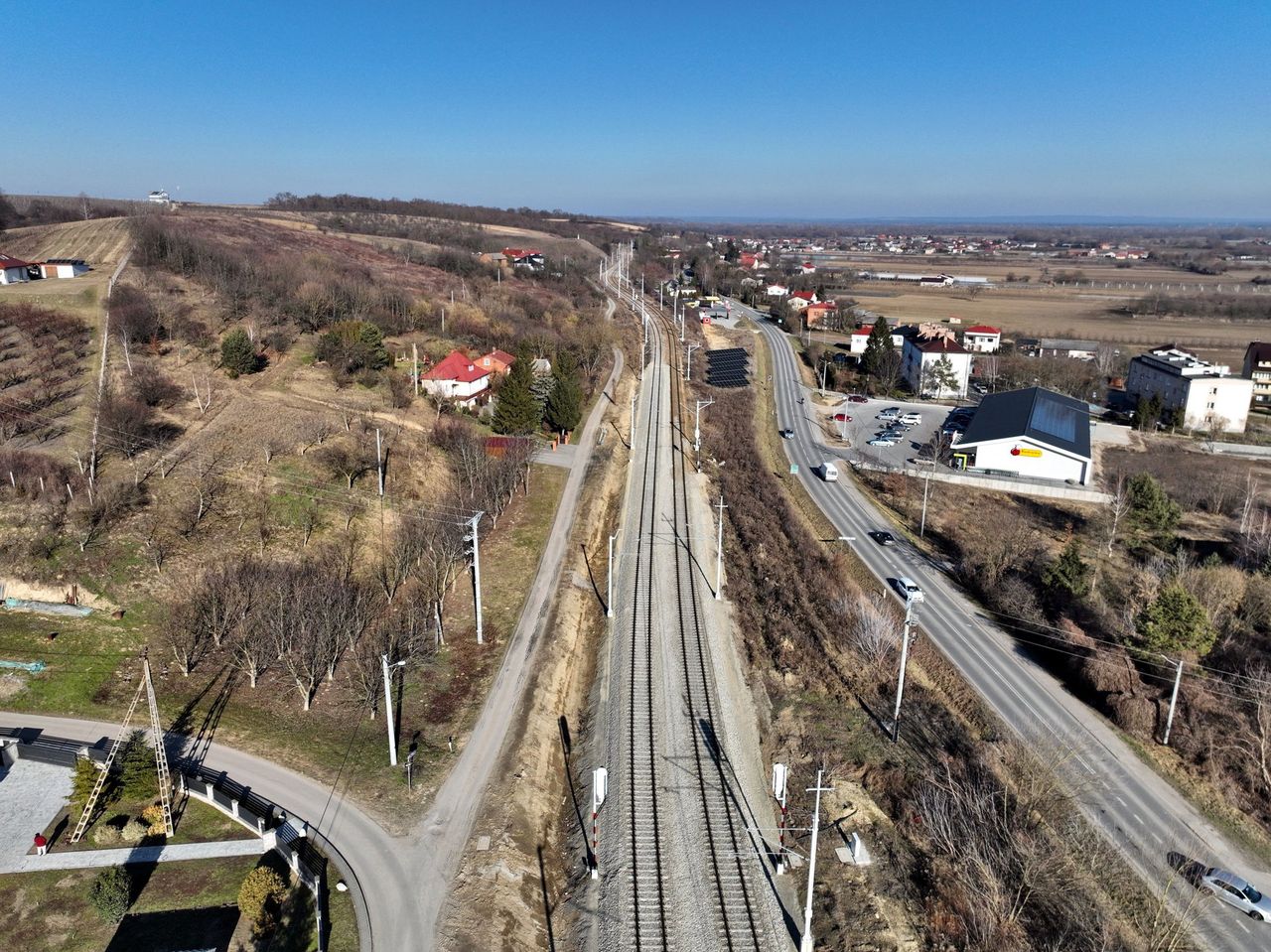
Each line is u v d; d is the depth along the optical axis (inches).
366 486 3026.6
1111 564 3193.9
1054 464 4126.5
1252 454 4766.2
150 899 1499.8
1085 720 2239.2
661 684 2299.5
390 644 2229.3
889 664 2464.3
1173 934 1517.0
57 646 2167.8
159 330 3983.8
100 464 2780.5
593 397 4950.8
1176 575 2736.2
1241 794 1972.2
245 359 3745.1
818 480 4141.2
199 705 2044.8
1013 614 2755.9
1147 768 2055.9
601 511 3474.4
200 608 2252.7
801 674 2411.4
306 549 2645.2
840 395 5777.6
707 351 6717.5
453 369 4197.8
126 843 1631.4
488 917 1486.2
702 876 1641.2
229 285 4670.3
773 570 3083.2
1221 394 5157.5
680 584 2903.5
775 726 2172.7
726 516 3590.1
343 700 2110.0
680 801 1847.9
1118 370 6894.7
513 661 2335.1
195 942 1411.2
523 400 3919.8
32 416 2979.8
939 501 3907.5
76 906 1480.1
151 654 2196.1
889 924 1545.3
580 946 1488.7
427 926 1459.2
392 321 4972.9
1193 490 4008.4
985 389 5984.3
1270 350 6092.5
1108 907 1590.8
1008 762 1993.1
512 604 2659.9
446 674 2262.6
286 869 1584.6
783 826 1776.6
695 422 4704.7
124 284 4566.9
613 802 1845.5
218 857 1610.5
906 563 3191.4
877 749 2075.5
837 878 1659.7
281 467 2999.5
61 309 4035.4
